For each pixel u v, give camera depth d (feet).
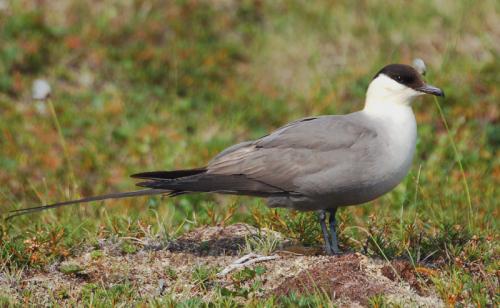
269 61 53.16
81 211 37.76
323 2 56.49
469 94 47.83
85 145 45.29
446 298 26.61
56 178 42.37
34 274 29.37
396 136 30.25
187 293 27.81
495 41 52.70
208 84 50.90
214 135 46.68
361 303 26.40
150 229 32.68
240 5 56.24
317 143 30.04
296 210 32.17
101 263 30.01
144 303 26.78
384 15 55.36
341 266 28.19
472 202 37.86
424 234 32.65
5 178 41.83
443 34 53.88
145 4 54.24
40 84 40.88
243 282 28.27
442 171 41.27
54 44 51.11
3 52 49.75
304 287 26.76
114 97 48.70
